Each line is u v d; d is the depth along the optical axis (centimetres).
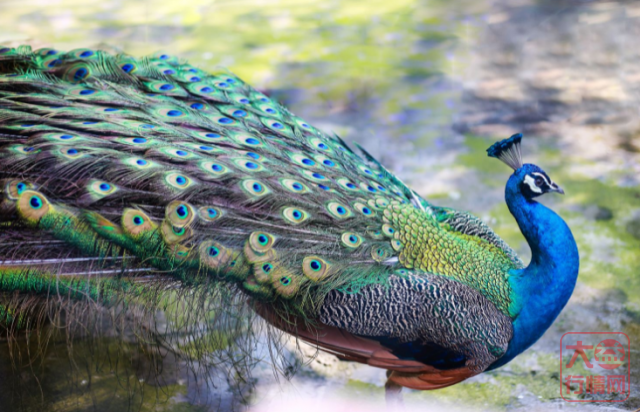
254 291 844
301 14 2678
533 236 905
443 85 2089
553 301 897
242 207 844
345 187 929
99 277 807
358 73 2164
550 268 893
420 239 903
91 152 824
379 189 966
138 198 810
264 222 845
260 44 2389
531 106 1961
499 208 1517
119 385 1066
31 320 885
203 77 1086
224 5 2797
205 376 1055
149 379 1077
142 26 2555
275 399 1062
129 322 1117
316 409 1046
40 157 808
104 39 2420
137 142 866
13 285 789
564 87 2048
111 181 809
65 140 839
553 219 898
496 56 2262
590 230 1438
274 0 2856
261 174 878
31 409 1021
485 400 1058
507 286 913
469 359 866
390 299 852
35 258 790
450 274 891
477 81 2109
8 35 2439
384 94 2031
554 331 1194
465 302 866
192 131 938
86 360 1050
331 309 856
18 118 877
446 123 1878
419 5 2730
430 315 852
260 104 1063
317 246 855
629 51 2191
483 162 1694
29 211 773
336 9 2731
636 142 1766
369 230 891
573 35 2322
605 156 1709
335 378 1112
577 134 1816
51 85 980
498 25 2459
